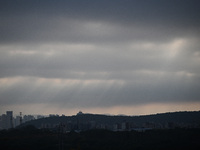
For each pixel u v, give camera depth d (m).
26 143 153.00
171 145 144.88
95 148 144.38
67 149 141.50
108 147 146.38
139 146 145.88
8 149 142.75
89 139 161.38
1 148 143.75
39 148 144.62
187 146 141.38
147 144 149.62
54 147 145.25
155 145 147.25
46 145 149.88
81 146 147.88
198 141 149.62
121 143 153.88
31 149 143.00
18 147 146.38
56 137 165.50
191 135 159.50
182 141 150.88
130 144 151.25
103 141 157.38
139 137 162.12
